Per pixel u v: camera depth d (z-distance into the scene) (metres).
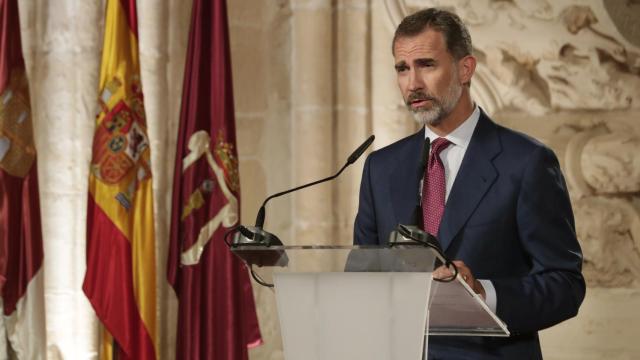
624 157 9.68
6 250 9.01
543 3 9.88
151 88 10.05
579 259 5.61
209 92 9.29
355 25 10.15
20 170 9.10
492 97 9.91
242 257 4.11
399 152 6.23
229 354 8.97
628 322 9.58
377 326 3.92
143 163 9.13
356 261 3.93
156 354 9.03
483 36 9.95
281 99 10.22
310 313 4.00
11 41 9.12
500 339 5.44
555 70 9.84
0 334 9.06
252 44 10.21
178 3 10.16
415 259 3.82
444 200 5.86
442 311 4.57
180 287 9.24
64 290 10.03
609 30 9.77
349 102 10.12
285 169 10.20
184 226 9.12
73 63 10.14
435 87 5.82
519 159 5.73
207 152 9.22
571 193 9.74
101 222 8.95
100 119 9.04
